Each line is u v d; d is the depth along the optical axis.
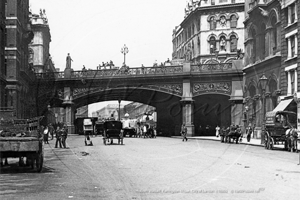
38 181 10.68
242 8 68.56
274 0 38.59
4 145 12.61
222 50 69.50
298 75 34.19
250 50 44.25
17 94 41.53
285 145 25.36
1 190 9.22
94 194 8.54
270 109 39.41
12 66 40.97
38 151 12.70
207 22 70.12
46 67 38.34
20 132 15.05
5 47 41.00
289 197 8.28
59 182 10.44
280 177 11.40
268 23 40.28
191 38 73.31
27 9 50.41
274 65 38.66
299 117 32.34
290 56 36.00
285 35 36.72
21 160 15.00
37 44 62.38
